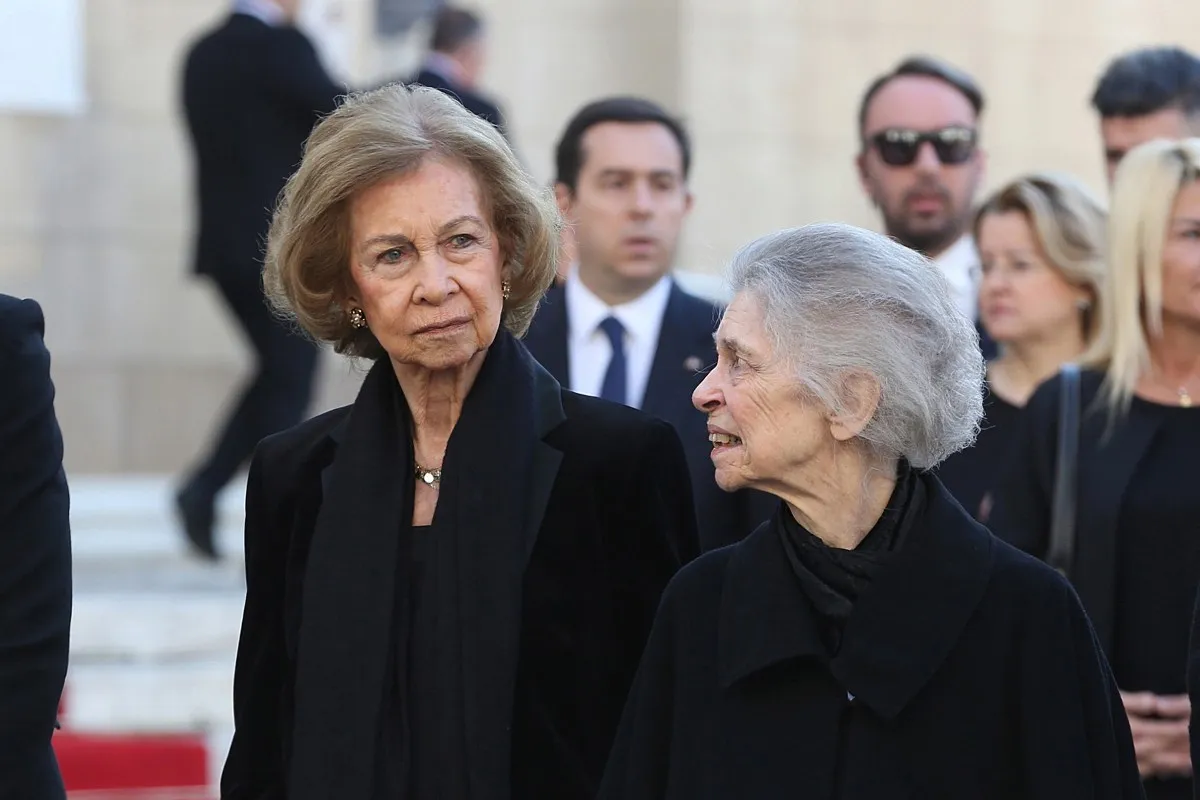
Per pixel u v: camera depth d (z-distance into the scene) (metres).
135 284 30.80
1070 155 31.86
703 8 31.64
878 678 7.58
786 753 7.69
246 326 22.16
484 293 8.67
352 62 31.31
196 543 21.83
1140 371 11.50
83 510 24.95
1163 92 15.03
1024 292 13.87
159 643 20.03
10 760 8.38
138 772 18.16
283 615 9.08
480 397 8.89
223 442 21.86
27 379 8.65
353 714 8.55
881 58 31.91
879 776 7.59
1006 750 7.66
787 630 7.74
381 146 8.57
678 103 32.22
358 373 10.45
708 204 31.55
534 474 8.85
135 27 30.70
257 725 9.08
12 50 29.92
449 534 8.73
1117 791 7.64
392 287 8.61
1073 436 11.42
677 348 13.30
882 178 15.73
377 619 8.66
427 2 33.22
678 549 9.10
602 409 9.14
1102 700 7.73
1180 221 11.35
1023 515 11.58
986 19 31.81
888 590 7.69
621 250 13.43
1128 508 11.07
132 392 30.83
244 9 22.53
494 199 8.84
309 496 9.09
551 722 8.64
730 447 7.96
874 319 7.69
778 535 8.01
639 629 8.97
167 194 30.92
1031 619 7.72
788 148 31.80
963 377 7.89
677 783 7.84
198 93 22.33
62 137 30.36
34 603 8.53
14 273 30.19
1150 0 32.00
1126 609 11.04
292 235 8.80
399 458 8.95
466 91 22.44
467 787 8.41
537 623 8.65
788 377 7.72
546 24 33.38
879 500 7.89
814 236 7.89
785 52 31.80
